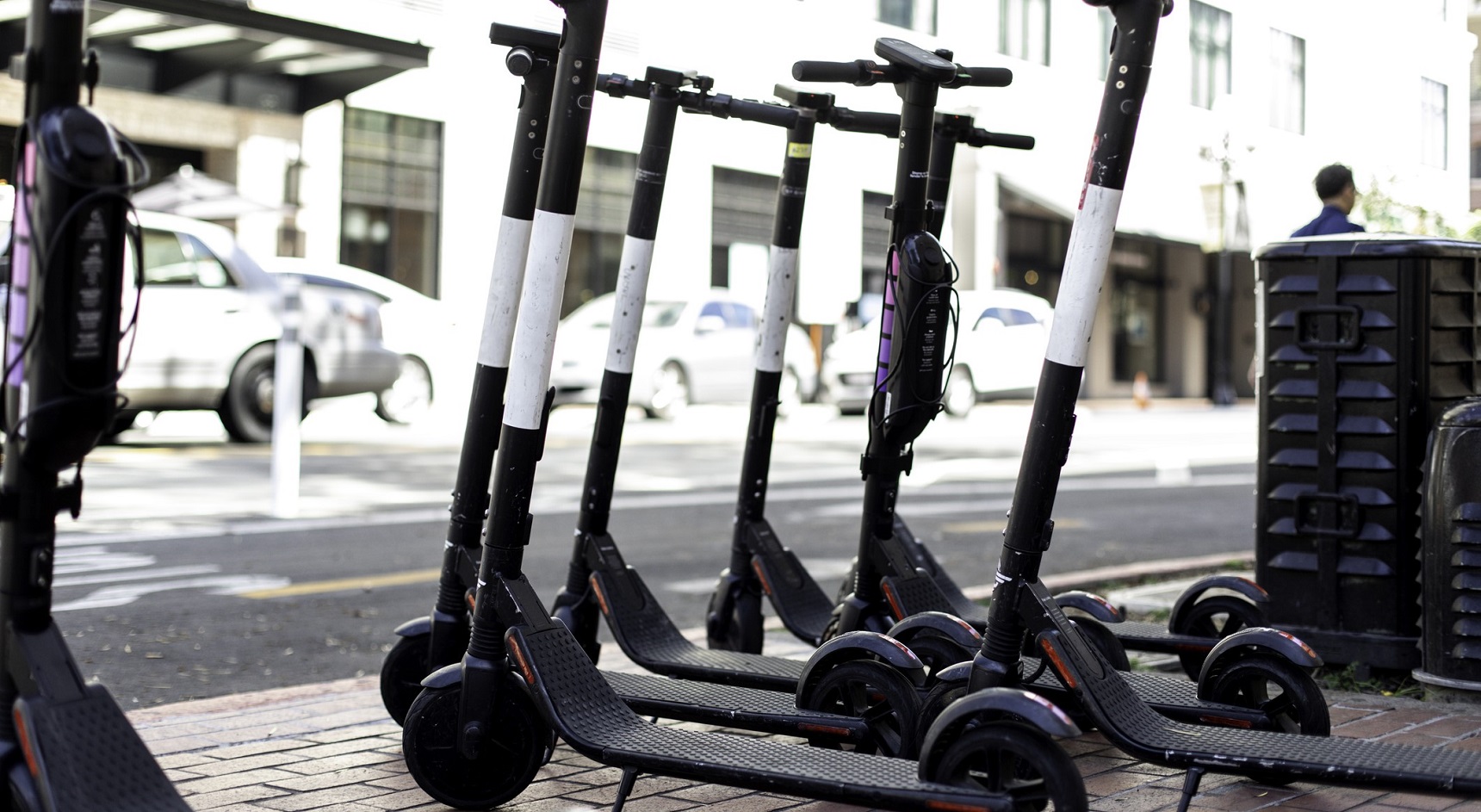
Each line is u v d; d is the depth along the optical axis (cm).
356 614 708
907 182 464
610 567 489
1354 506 543
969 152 2659
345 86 1938
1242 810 382
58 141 279
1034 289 3195
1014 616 352
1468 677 503
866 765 338
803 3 2209
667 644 485
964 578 843
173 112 1816
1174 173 1370
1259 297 573
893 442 473
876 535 484
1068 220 3192
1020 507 348
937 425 2150
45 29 284
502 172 2198
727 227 2581
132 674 580
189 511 1028
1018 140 505
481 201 2181
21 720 287
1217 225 1085
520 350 375
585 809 388
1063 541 1012
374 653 628
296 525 981
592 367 1927
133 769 294
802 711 399
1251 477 1491
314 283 1636
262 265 1591
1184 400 3425
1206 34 1135
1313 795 397
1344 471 548
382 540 934
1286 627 559
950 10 2391
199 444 1446
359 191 2059
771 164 2636
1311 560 555
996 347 2255
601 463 491
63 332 281
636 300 490
